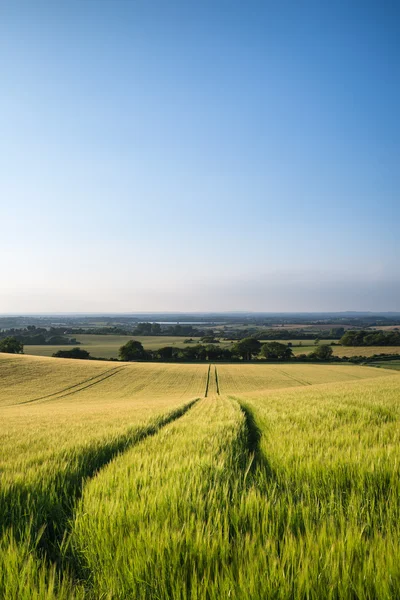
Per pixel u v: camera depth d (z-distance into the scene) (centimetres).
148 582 213
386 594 185
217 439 647
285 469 418
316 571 200
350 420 837
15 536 294
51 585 209
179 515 288
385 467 372
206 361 8781
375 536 235
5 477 425
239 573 199
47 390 4497
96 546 257
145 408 2155
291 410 1136
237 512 287
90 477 461
